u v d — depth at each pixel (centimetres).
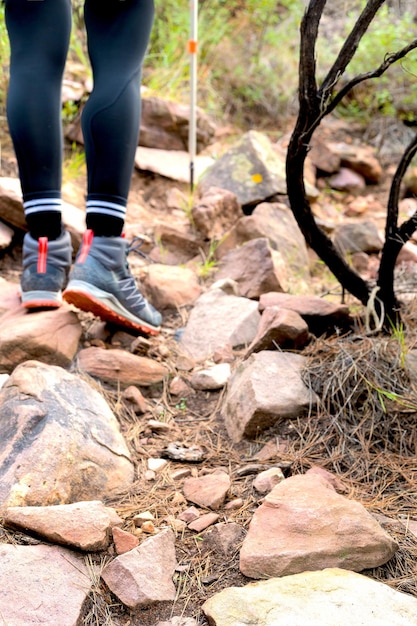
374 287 243
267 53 499
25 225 303
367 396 215
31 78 224
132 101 222
